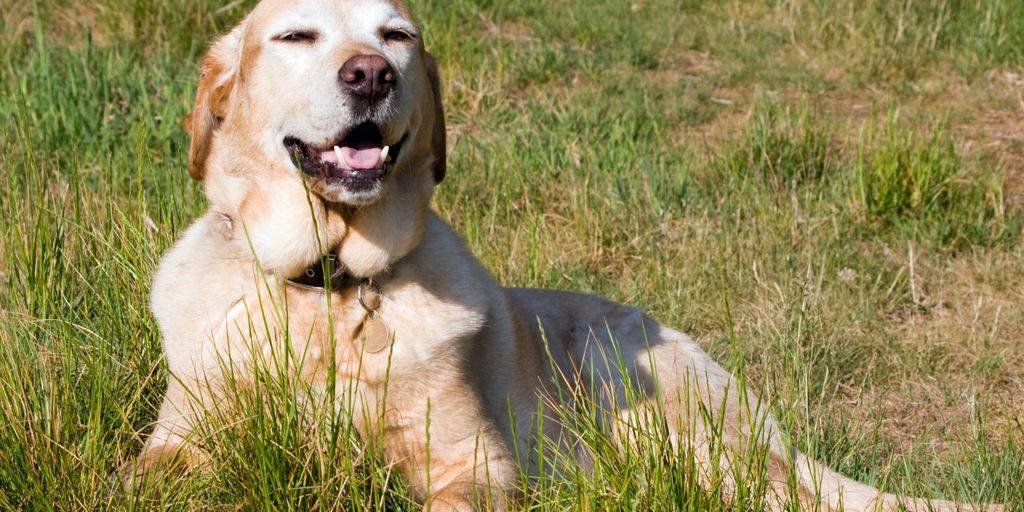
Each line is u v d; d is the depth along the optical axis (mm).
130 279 3900
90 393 3400
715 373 4059
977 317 5059
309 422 3129
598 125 7141
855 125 7598
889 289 5281
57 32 8359
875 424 4203
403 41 3441
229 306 3326
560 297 4246
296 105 3266
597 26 9461
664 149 6828
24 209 4418
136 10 8281
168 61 7457
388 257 3336
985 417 4156
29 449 3010
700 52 9336
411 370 3283
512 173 6215
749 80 8648
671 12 10094
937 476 3762
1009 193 6496
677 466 2957
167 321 3404
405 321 3330
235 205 3426
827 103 8172
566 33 9398
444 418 3330
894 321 5152
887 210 6059
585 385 4055
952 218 5969
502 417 3654
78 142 6180
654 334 4160
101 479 2957
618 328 4148
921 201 6066
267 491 2865
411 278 3404
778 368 4418
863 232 5957
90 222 4309
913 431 4227
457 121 7414
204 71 3604
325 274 3117
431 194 3527
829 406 4242
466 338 3412
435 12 9148
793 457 3617
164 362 3625
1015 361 4766
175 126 6348
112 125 6434
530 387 3795
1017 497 3480
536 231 5414
